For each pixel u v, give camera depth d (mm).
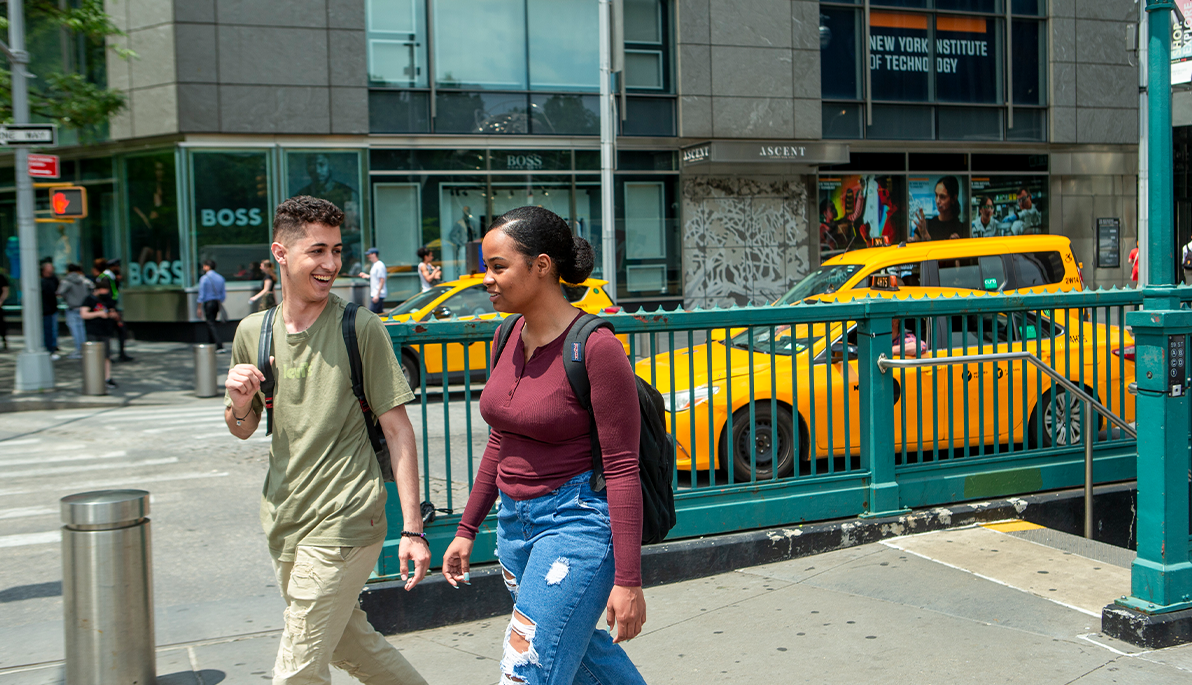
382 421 2957
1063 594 4617
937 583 4809
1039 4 25469
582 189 22266
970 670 3816
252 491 8148
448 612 4625
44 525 7145
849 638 4188
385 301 20953
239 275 20172
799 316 5410
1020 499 6020
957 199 25344
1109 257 21234
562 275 2668
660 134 22516
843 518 5582
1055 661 3873
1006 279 9648
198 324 19969
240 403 2912
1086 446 5957
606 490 2576
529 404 2586
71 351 19266
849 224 24484
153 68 19422
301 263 2898
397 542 4637
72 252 21922
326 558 2832
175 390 14711
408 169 21078
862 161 24516
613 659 2730
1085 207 26516
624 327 4996
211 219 19922
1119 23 26156
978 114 25109
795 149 22703
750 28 22828
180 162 19609
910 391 6289
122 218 20625
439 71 21094
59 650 4500
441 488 7648
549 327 2641
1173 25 6078
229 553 6371
